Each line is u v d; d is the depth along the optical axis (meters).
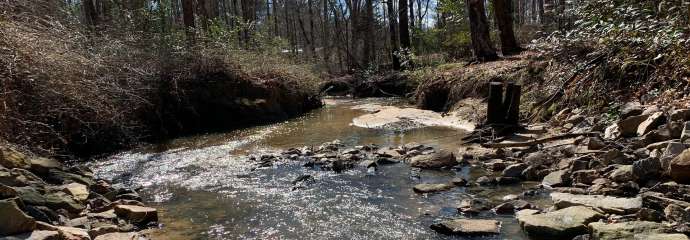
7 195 4.91
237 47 15.13
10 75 7.34
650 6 8.70
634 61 8.14
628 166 5.61
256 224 5.36
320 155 8.49
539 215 4.82
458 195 5.98
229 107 13.06
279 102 14.77
